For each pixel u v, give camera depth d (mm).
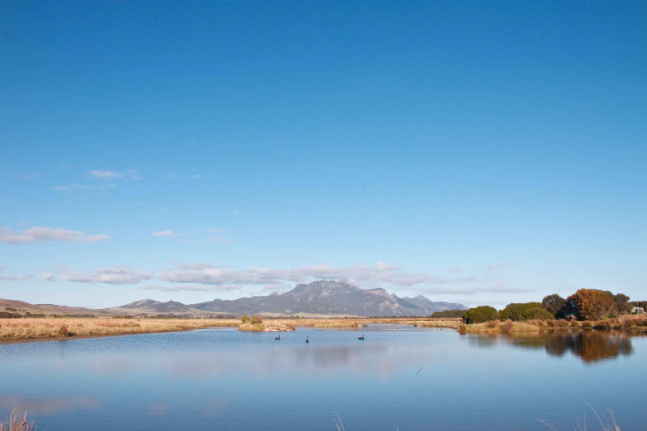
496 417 23219
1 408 24719
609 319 114500
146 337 82125
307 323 160000
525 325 98875
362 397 27859
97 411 24078
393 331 113562
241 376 35688
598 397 27859
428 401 26875
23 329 72125
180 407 24984
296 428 21188
